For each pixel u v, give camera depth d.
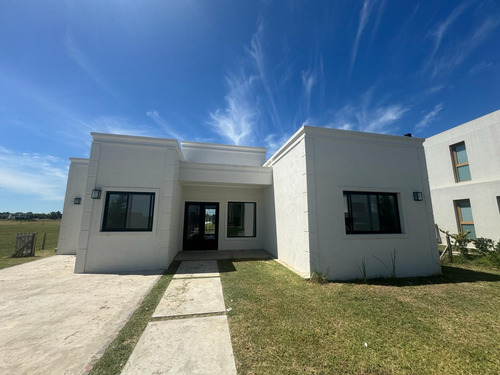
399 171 5.82
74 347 2.23
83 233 5.46
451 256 6.98
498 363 2.02
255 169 7.96
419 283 4.69
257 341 2.36
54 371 1.86
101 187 5.72
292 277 4.92
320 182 5.20
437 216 10.36
